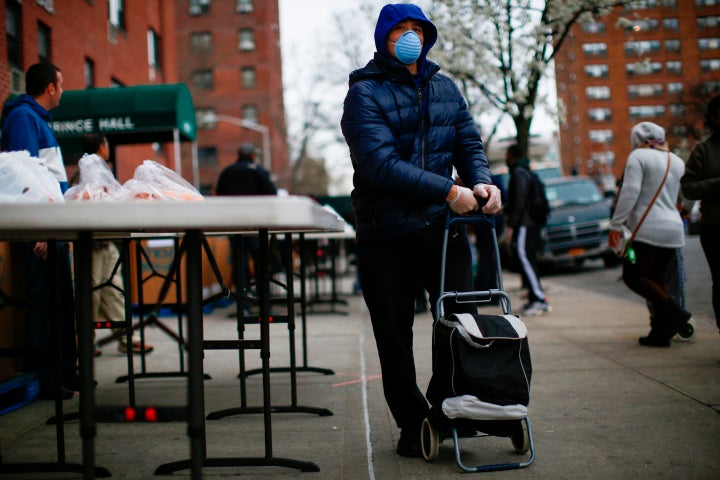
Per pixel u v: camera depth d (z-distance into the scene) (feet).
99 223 5.58
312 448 10.28
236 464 9.36
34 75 14.17
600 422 11.03
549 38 35.17
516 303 28.68
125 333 12.96
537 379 14.26
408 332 9.83
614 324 21.80
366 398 13.56
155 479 8.97
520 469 8.98
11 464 9.21
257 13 162.50
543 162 58.13
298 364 17.35
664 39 203.82
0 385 12.85
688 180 15.33
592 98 262.26
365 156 9.04
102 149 17.42
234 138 161.89
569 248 45.57
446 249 9.48
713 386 13.03
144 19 62.59
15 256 14.67
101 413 6.54
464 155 10.05
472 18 36.01
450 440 10.52
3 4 35.81
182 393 14.34
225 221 5.60
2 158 9.05
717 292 15.28
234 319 27.48
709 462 8.98
